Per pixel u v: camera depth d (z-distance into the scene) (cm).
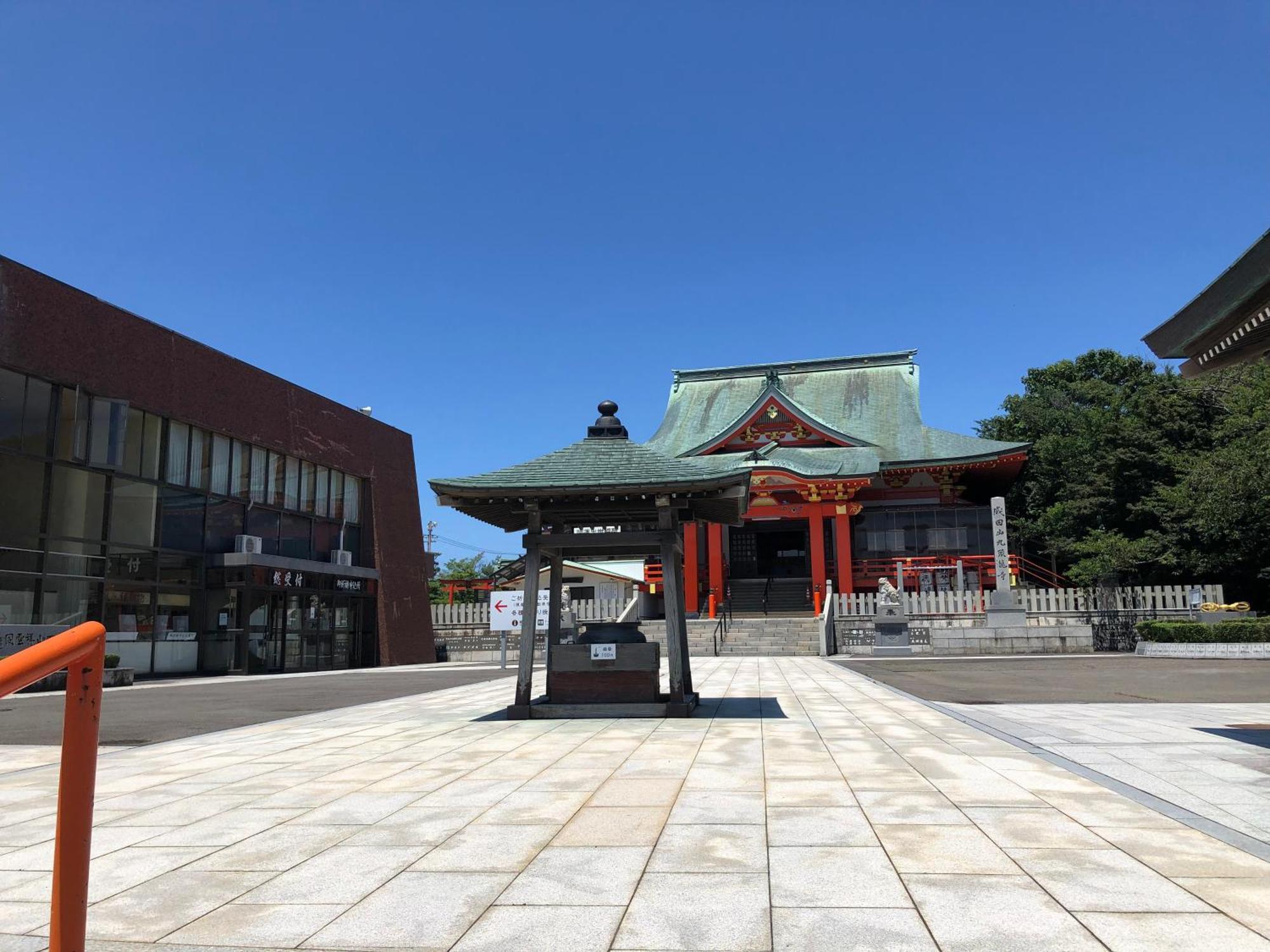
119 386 2309
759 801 585
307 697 1623
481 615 3781
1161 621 2667
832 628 2988
